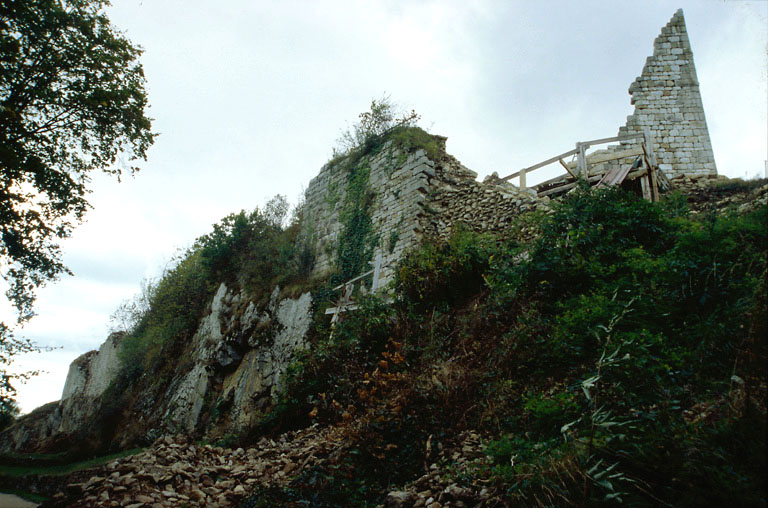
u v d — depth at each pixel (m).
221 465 7.64
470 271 9.11
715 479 3.11
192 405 16.33
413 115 16.33
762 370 3.44
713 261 5.68
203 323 19.70
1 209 11.27
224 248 21.03
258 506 5.47
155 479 6.62
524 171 11.99
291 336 14.09
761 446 3.09
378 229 14.62
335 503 5.21
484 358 6.79
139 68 12.78
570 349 5.81
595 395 4.16
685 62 15.88
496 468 4.25
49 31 11.16
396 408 6.23
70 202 12.48
